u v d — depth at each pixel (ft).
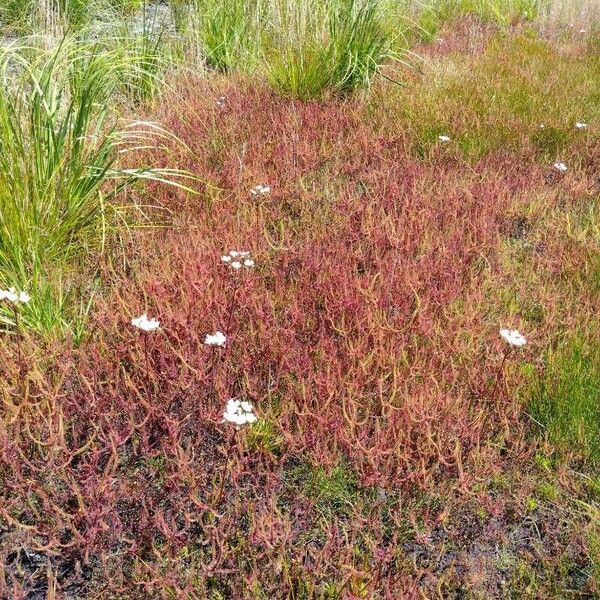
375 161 8.07
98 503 3.35
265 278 5.61
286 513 3.55
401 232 6.23
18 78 6.91
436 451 3.90
